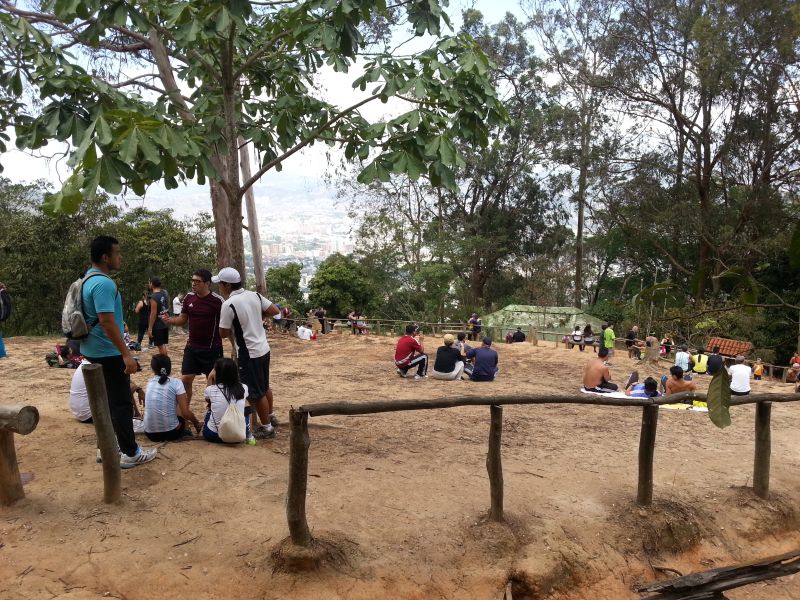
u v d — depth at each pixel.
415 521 4.45
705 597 4.02
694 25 23.19
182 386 5.63
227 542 3.91
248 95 7.34
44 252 18.11
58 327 19.22
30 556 3.52
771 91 23.58
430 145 5.04
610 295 38.09
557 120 31.53
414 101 5.54
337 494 4.77
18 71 5.39
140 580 3.46
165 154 4.54
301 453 3.71
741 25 22.28
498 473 4.50
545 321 25.27
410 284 30.80
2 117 5.52
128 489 4.45
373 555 3.98
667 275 31.98
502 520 4.54
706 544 5.09
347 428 6.79
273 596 3.53
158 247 19.73
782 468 6.55
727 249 23.73
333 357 13.48
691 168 28.06
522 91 33.00
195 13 4.97
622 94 28.03
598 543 4.65
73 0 4.91
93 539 3.75
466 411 8.13
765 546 5.27
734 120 25.05
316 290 30.38
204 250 21.34
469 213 37.53
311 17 5.27
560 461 6.12
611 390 9.98
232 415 5.50
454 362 10.83
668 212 25.83
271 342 16.19
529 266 35.56
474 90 5.62
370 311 31.16
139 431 5.60
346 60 5.48
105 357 4.51
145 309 11.96
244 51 6.96
